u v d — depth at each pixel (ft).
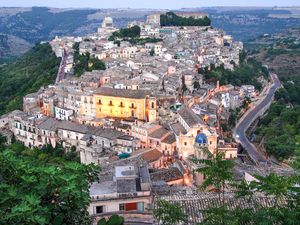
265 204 270.87
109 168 427.33
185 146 596.70
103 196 331.77
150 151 576.61
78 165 191.01
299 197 177.27
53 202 172.24
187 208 270.46
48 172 170.40
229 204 270.05
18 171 173.78
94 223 318.24
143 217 322.55
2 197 159.84
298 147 201.36
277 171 414.82
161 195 333.21
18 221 149.89
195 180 438.40
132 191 336.90
